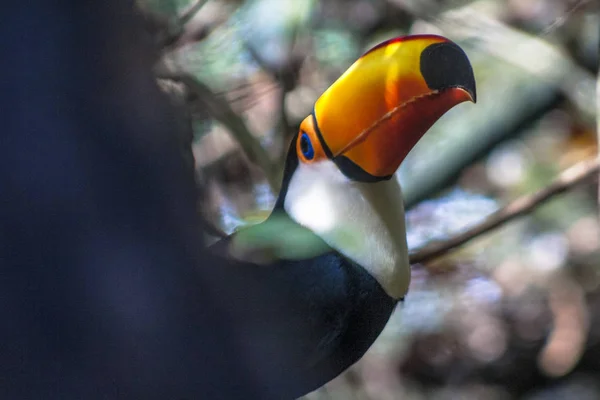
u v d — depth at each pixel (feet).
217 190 26.71
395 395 41.68
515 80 35.99
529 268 43.98
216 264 10.92
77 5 8.04
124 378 9.12
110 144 8.42
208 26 28.43
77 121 8.27
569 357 45.47
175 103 10.15
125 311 8.81
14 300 8.46
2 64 8.04
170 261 9.04
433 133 36.47
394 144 19.21
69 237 8.41
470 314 44.98
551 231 42.37
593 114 34.53
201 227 9.60
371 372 41.42
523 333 46.60
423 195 35.29
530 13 39.17
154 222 8.81
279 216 20.89
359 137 19.36
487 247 43.04
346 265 19.80
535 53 34.01
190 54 27.76
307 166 20.36
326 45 31.83
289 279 19.19
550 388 47.85
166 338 9.41
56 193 8.30
